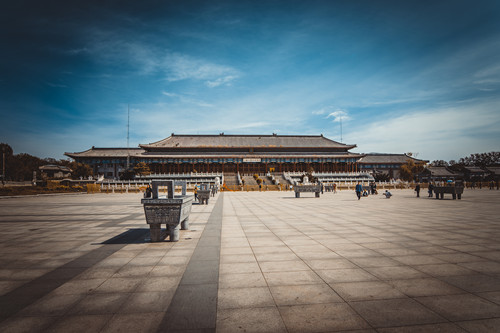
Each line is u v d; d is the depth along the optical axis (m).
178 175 73.25
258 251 6.72
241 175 82.44
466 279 4.76
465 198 26.08
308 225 10.65
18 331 3.16
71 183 62.28
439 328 3.20
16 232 9.59
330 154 90.44
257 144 95.19
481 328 3.18
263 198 29.81
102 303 3.90
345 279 4.79
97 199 29.75
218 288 4.42
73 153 89.19
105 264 5.77
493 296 4.06
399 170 100.81
